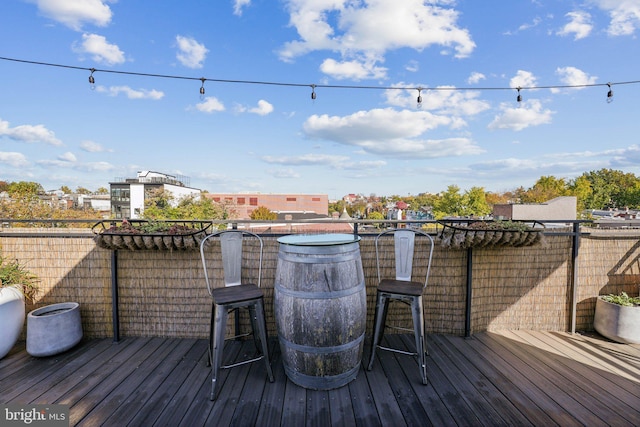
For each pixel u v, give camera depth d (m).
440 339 2.46
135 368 2.01
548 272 2.61
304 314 1.71
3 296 2.09
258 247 2.46
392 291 1.91
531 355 2.19
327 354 1.72
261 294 1.83
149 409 1.59
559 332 2.60
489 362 2.08
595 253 2.64
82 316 2.48
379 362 2.09
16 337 2.19
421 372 1.82
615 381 1.85
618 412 1.56
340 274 1.74
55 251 2.46
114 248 2.20
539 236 2.18
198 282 2.46
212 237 2.45
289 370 1.84
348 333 1.76
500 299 2.61
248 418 1.53
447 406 1.62
